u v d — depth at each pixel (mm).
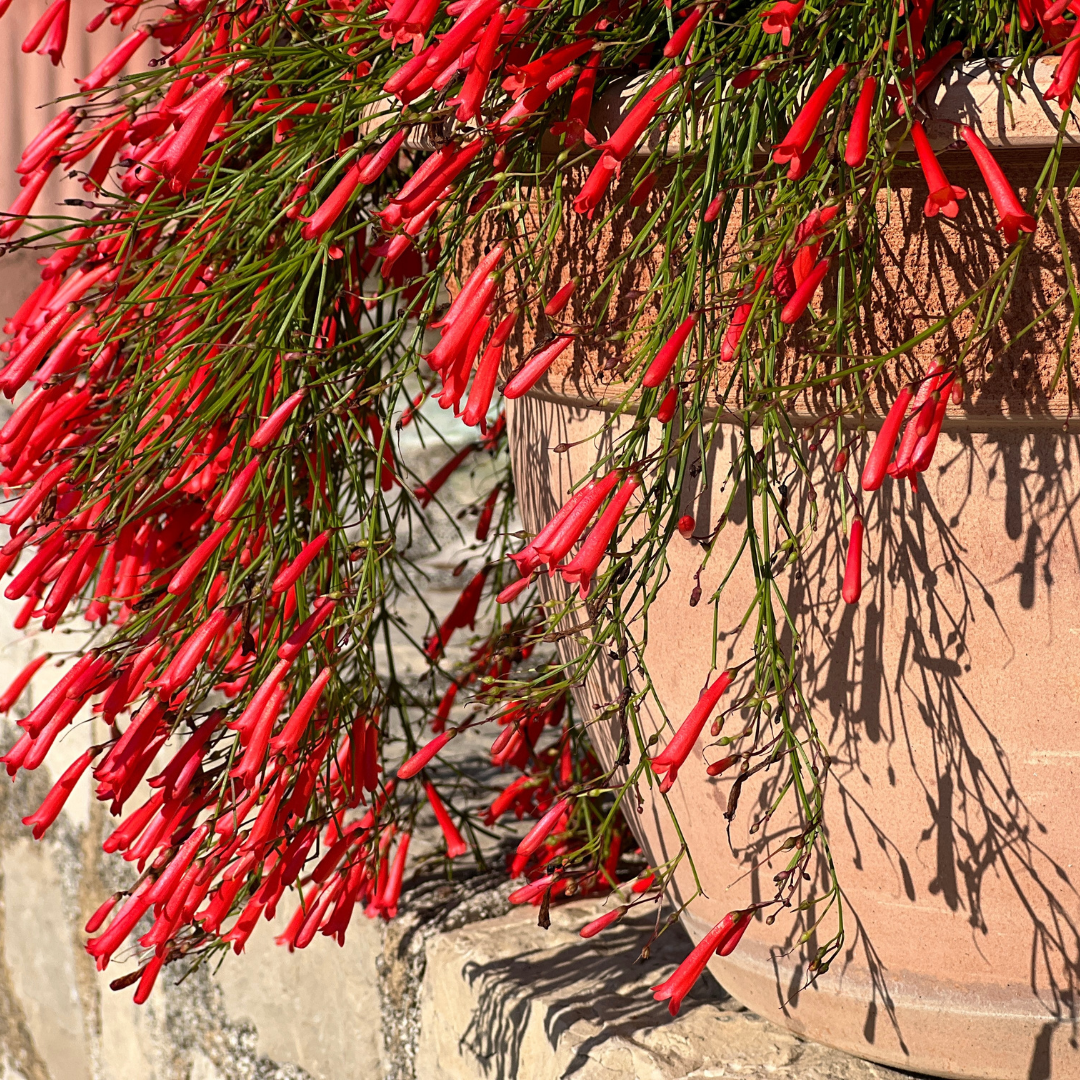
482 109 959
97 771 1041
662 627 1048
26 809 2389
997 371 843
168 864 1078
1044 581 886
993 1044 1019
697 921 1176
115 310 1099
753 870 1062
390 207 897
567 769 1460
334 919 1174
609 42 901
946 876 972
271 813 1023
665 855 1178
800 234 780
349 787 1192
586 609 1129
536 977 1312
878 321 863
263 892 1085
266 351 1070
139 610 1170
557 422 1104
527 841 997
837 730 968
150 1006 1986
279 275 1079
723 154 868
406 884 1562
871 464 759
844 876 1014
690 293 853
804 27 839
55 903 2312
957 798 947
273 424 1011
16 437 1074
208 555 1051
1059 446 868
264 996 1702
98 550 1160
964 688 919
